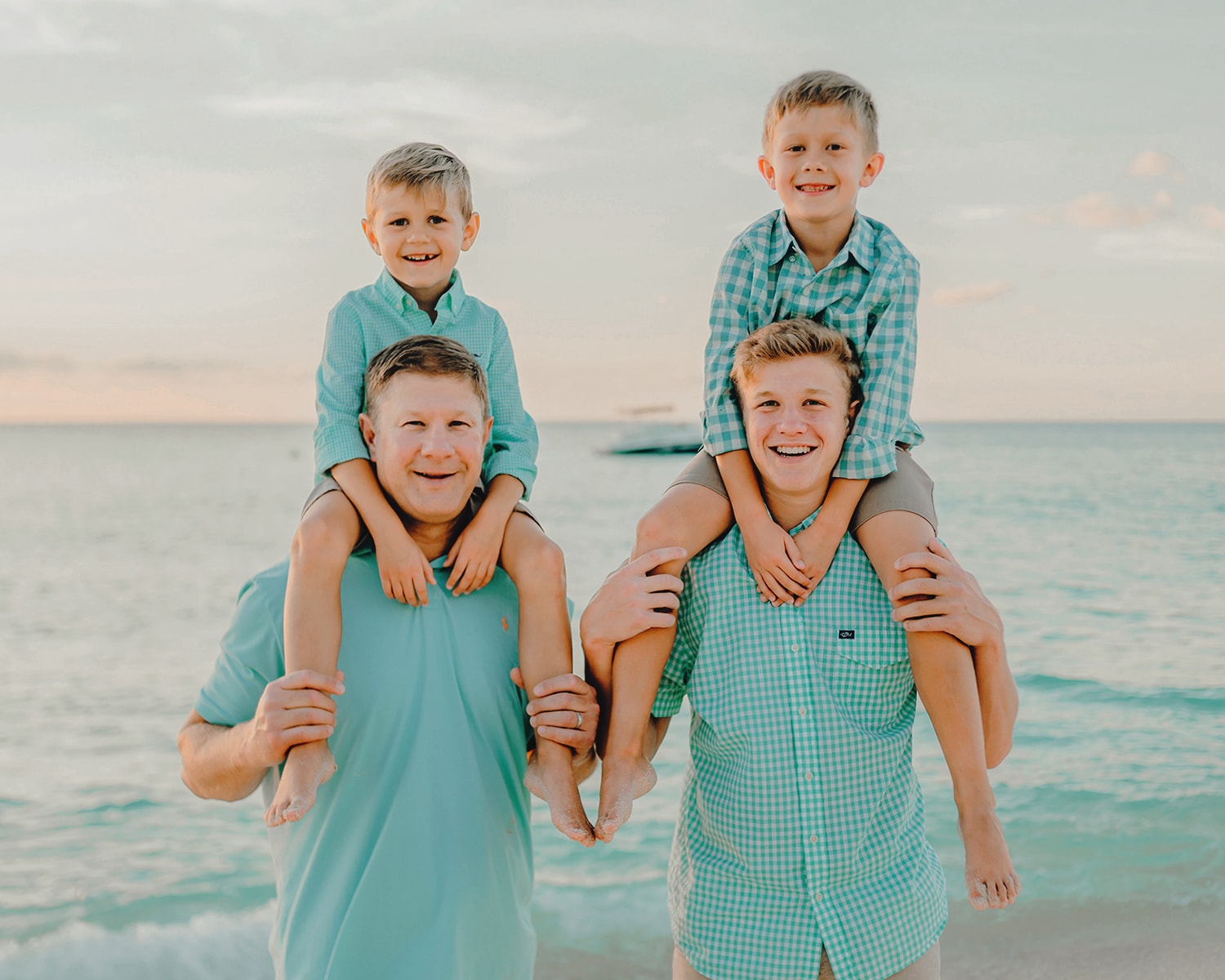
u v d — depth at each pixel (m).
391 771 2.09
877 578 2.38
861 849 2.21
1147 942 4.79
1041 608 14.09
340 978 1.97
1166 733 8.41
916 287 2.69
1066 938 4.86
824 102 2.73
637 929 5.09
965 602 2.25
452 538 2.39
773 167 2.84
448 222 2.74
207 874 6.04
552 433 101.81
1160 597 14.81
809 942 2.16
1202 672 10.46
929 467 38.25
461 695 2.18
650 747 2.46
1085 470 36.34
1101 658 11.16
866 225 2.80
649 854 6.09
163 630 14.43
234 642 2.25
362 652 2.17
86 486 39.56
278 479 43.56
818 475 2.29
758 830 2.21
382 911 2.00
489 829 2.11
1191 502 25.88
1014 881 2.21
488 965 2.08
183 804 7.30
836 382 2.31
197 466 52.06
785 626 2.29
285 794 1.95
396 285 2.71
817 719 2.23
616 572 2.36
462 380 2.21
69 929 5.19
